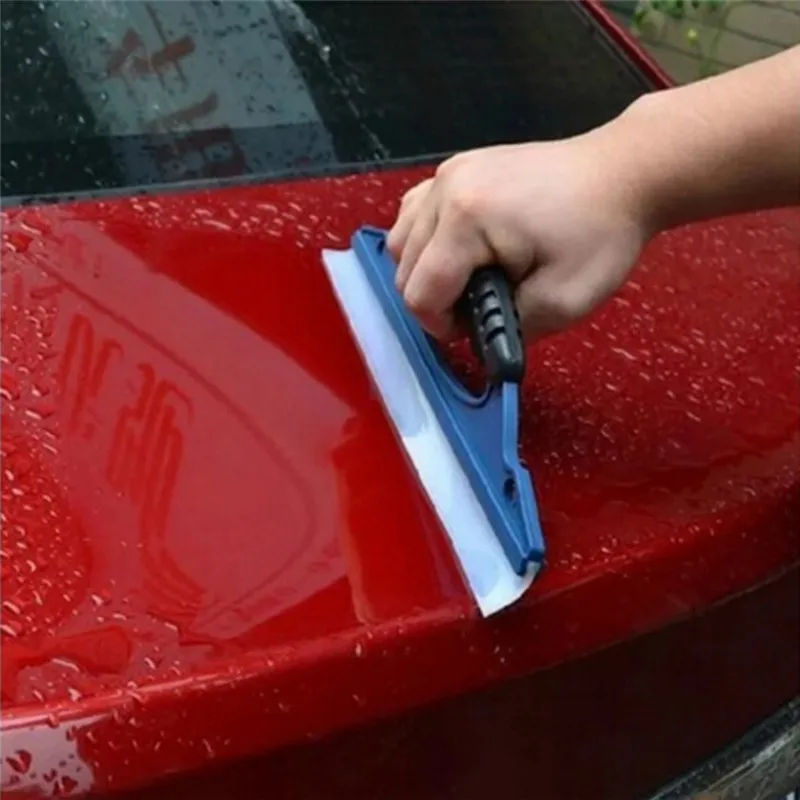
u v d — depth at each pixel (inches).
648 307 34.2
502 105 42.8
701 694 32.1
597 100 43.9
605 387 31.6
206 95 40.3
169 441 28.2
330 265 33.5
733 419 31.3
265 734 24.4
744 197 29.0
